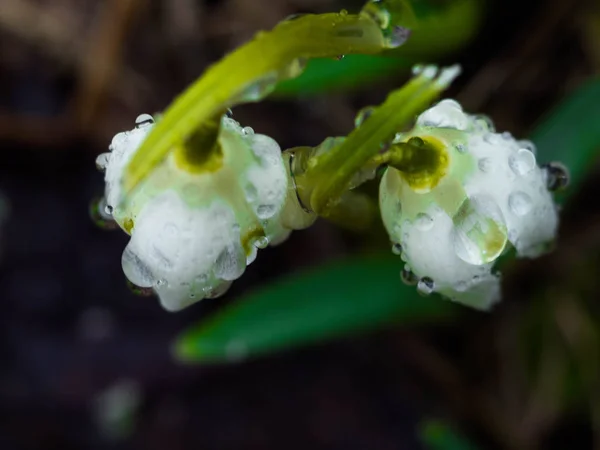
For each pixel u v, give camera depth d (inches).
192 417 8.8
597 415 8.3
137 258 4.6
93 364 8.9
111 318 9.1
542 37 8.1
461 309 7.6
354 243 9.1
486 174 5.0
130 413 8.8
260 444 8.7
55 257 9.3
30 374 8.9
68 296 9.2
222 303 9.2
